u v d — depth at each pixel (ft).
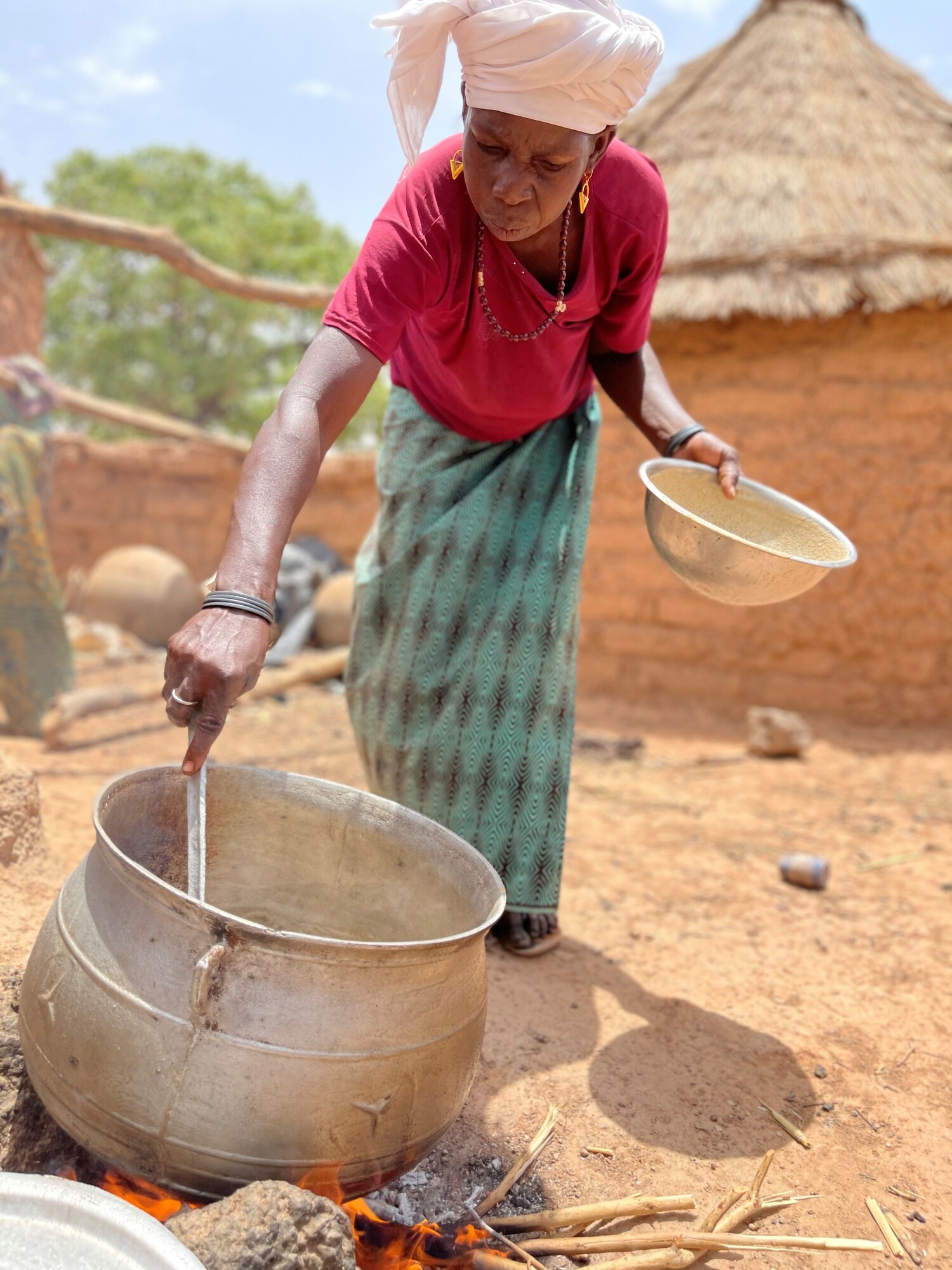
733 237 23.32
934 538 22.82
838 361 23.29
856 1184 7.66
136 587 32.35
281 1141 5.46
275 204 96.89
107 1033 5.47
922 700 23.08
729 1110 8.42
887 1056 9.41
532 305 8.29
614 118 7.00
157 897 5.42
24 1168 6.28
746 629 24.25
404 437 10.05
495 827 10.05
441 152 7.84
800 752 20.47
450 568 9.89
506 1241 6.64
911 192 23.50
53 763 17.26
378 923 7.56
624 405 10.00
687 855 14.62
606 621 25.52
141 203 90.84
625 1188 7.38
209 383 90.48
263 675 22.93
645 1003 10.04
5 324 30.45
